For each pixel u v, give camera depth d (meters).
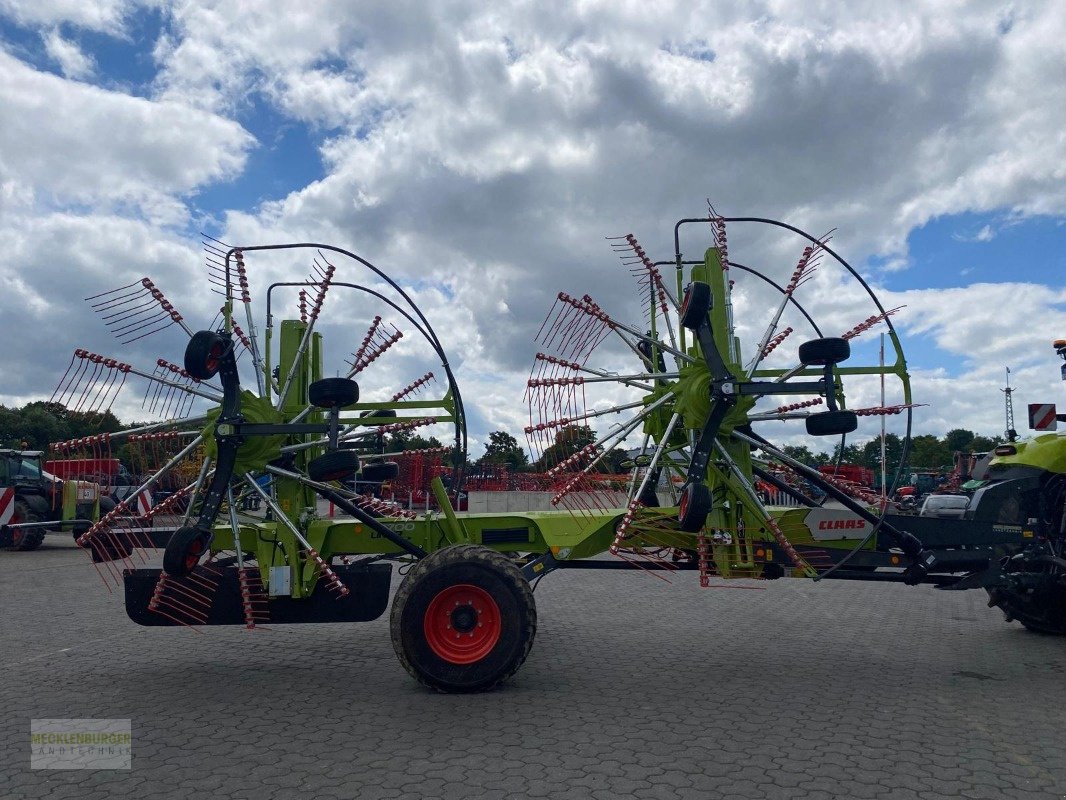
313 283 6.09
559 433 5.84
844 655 6.43
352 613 5.83
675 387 5.66
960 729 4.55
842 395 5.90
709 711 4.88
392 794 3.64
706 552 5.90
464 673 5.18
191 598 5.78
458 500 6.11
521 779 3.80
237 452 5.55
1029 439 6.98
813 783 3.75
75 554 15.68
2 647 6.82
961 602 9.16
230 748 4.26
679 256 5.99
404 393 6.48
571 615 8.30
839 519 5.96
